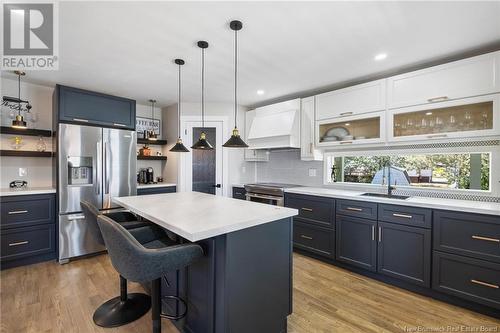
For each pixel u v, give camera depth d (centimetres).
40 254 300
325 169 374
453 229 213
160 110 485
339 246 290
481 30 203
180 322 179
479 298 201
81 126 315
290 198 343
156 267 132
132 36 212
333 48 235
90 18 186
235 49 237
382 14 181
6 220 278
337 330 182
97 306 209
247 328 153
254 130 411
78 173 320
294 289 242
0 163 317
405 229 240
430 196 277
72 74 301
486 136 224
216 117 436
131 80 324
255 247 158
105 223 138
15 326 182
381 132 286
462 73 233
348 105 314
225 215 169
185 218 160
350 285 251
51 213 306
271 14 182
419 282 231
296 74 304
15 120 311
